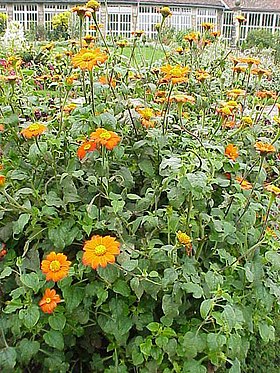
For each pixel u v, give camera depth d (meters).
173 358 2.03
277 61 13.04
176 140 2.76
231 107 2.82
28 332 2.12
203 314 1.90
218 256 2.38
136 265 1.95
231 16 30.61
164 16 3.52
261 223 2.53
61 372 2.12
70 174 2.27
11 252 2.29
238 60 3.49
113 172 2.45
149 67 3.75
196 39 3.99
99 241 1.90
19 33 8.86
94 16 2.97
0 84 2.96
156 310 2.25
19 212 2.20
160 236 2.33
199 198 2.15
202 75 3.33
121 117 2.66
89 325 2.15
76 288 2.08
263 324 2.26
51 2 28.73
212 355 2.00
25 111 2.96
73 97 3.46
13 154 2.51
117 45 3.59
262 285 2.24
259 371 2.58
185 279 2.05
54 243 2.14
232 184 2.53
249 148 2.88
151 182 2.50
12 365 1.92
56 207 2.30
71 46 3.81
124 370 2.07
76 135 2.44
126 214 2.22
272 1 31.91
